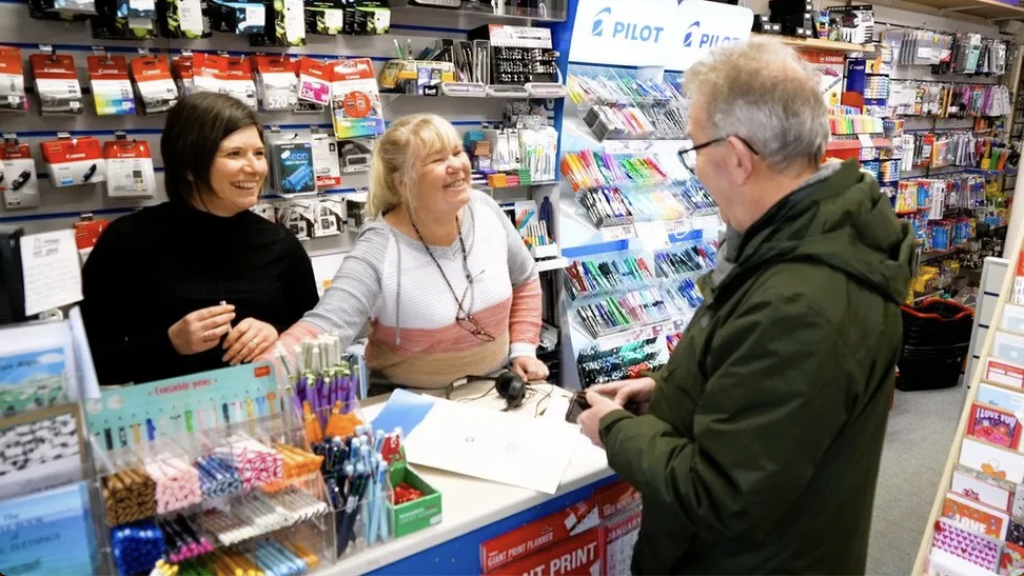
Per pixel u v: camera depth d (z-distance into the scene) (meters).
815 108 1.05
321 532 1.15
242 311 1.86
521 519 1.36
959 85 5.96
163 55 2.25
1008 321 2.12
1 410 0.93
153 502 1.01
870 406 1.09
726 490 1.00
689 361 1.16
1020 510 2.06
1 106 1.97
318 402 1.31
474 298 1.89
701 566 1.19
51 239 0.94
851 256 1.01
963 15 6.22
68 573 0.99
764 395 0.98
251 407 1.23
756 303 1.01
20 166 2.08
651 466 1.09
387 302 1.83
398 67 2.69
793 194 1.07
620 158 3.48
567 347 3.30
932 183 5.54
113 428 1.11
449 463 1.44
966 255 6.42
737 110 1.05
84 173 2.15
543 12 2.98
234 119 1.73
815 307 0.97
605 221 3.23
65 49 2.15
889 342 1.06
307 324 1.64
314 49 2.62
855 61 4.73
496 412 1.65
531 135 3.06
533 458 1.46
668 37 3.43
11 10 2.04
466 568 1.30
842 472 1.09
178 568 1.07
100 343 1.77
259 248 1.91
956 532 2.18
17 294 1.03
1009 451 2.08
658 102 3.50
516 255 2.12
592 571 1.51
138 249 1.77
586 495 1.46
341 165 2.73
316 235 2.62
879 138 4.77
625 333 3.44
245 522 1.10
